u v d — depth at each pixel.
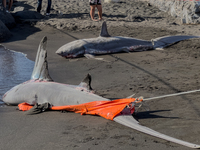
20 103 5.05
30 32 12.86
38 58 5.24
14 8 17.34
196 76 6.42
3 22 12.80
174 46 9.97
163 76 6.50
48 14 16.27
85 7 18.95
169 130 3.73
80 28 13.38
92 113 4.32
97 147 3.36
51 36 12.10
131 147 3.33
